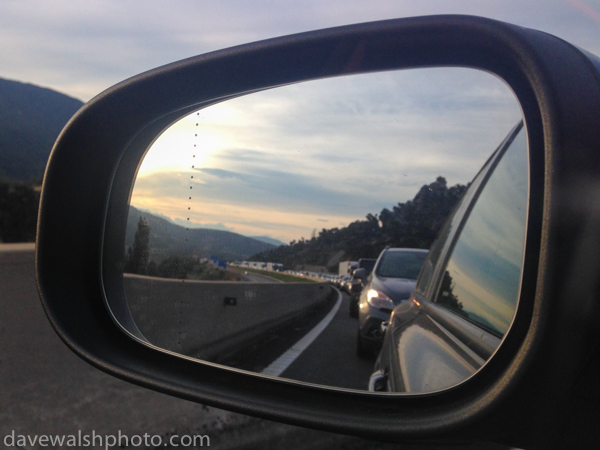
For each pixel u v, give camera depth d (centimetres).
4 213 2767
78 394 351
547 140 95
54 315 181
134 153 209
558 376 93
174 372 164
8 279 393
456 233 261
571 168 91
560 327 91
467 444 116
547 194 93
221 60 177
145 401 357
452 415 113
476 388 116
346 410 131
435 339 206
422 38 135
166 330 267
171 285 282
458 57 134
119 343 184
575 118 95
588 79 102
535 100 106
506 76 119
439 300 251
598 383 94
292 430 333
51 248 186
